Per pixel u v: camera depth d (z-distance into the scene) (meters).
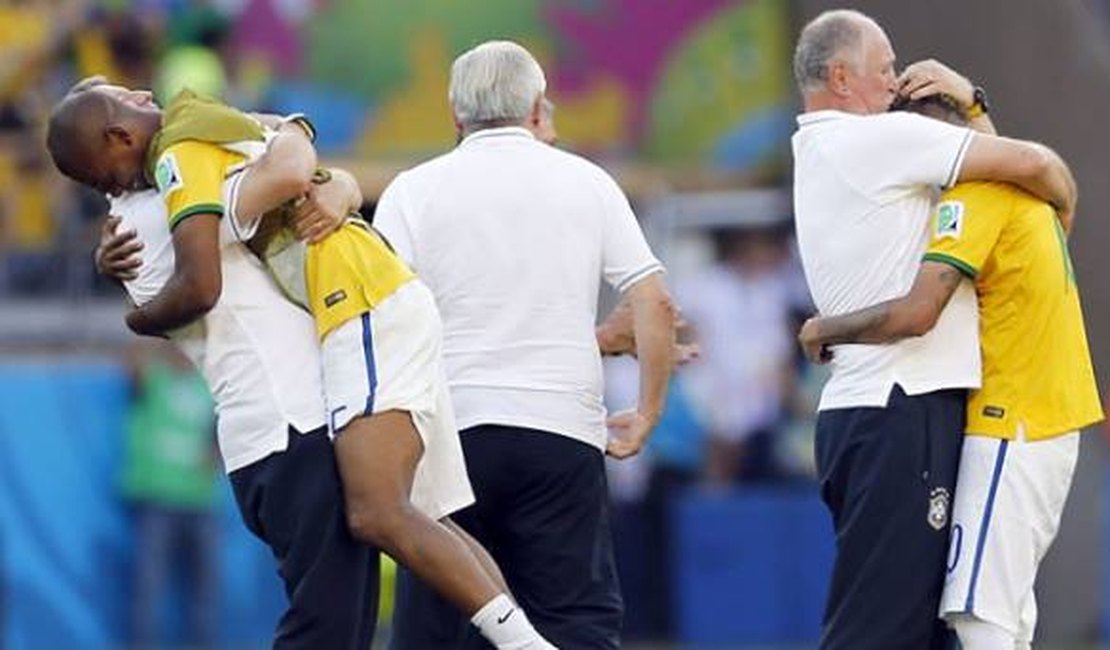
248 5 56.59
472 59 25.72
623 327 26.59
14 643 49.50
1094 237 40.78
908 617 23.97
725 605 52.25
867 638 24.02
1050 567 48.78
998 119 40.53
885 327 23.66
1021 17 40.38
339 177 22.59
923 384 23.89
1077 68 40.53
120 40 55.22
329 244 22.33
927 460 23.89
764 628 52.22
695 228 55.44
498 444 25.20
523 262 25.30
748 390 53.38
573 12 58.75
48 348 53.12
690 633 52.25
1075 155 40.47
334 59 57.19
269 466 22.27
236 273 22.31
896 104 25.02
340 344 22.12
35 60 54.84
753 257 54.81
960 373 23.91
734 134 59.44
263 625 50.31
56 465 50.06
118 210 22.70
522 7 58.47
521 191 25.39
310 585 22.22
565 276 25.41
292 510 22.25
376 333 22.11
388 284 22.30
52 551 49.88
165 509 49.94
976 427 24.05
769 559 52.34
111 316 53.69
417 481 22.81
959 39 40.38
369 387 21.95
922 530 23.92
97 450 50.25
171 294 21.89
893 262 23.97
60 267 53.97
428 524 21.97
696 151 59.34
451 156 25.73
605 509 25.80
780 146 58.28
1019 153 23.62
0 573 49.59
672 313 25.83
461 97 25.72
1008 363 23.95
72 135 22.45
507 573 25.80
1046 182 23.78
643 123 59.28
